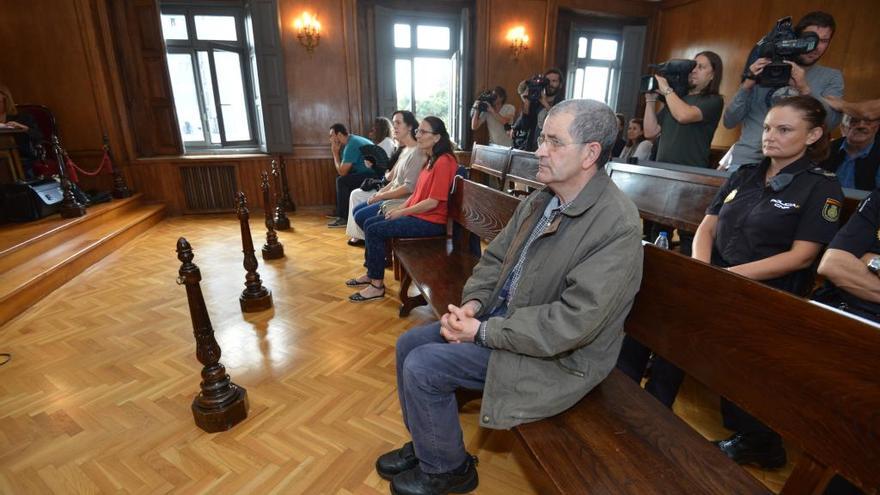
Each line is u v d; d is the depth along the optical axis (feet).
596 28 21.89
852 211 4.86
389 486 4.63
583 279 3.36
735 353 3.09
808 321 2.64
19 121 13.85
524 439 3.43
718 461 3.21
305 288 9.91
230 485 4.64
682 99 7.71
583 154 3.56
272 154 17.93
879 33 14.34
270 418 5.65
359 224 10.76
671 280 3.65
